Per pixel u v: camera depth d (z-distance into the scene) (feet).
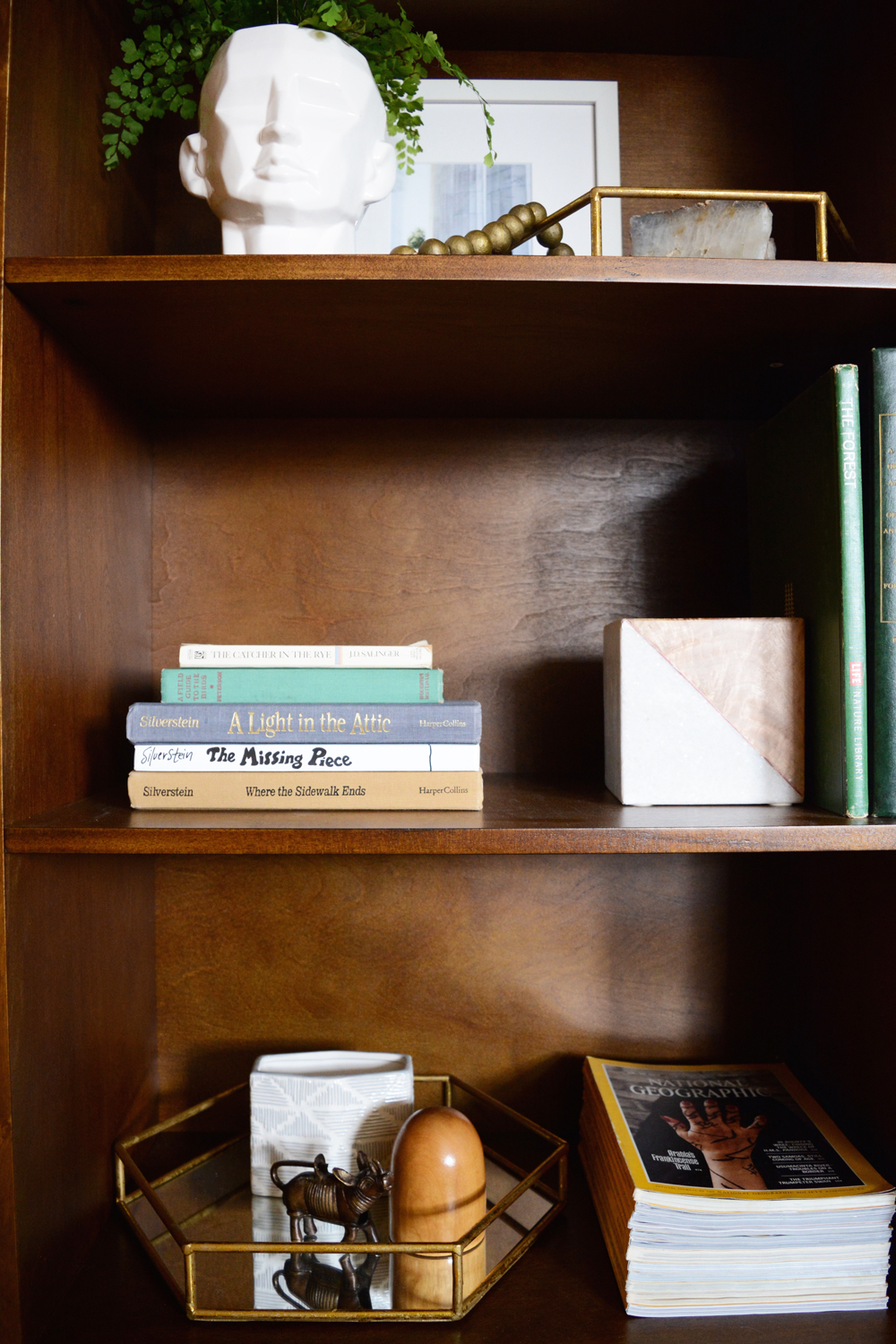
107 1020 2.49
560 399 2.77
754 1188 2.19
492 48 2.94
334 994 2.96
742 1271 2.16
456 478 2.96
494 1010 2.97
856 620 2.06
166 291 1.96
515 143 2.91
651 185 2.97
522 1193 2.49
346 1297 2.18
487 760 2.95
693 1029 2.98
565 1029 2.97
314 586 2.94
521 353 2.37
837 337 2.28
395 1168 2.19
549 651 2.96
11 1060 1.90
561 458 2.97
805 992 2.84
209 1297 2.17
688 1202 2.13
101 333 2.20
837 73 2.68
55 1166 2.12
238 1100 2.94
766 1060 2.99
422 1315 2.07
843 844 1.96
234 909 2.95
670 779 2.26
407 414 2.92
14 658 1.94
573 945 2.97
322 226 2.25
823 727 2.17
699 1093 2.67
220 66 2.18
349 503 2.96
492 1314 2.15
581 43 2.92
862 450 2.43
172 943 2.94
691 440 2.98
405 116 2.57
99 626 2.47
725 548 2.98
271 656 2.27
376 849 1.93
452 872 2.96
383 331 2.20
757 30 2.86
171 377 2.54
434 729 2.17
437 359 2.41
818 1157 2.34
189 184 2.33
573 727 2.95
